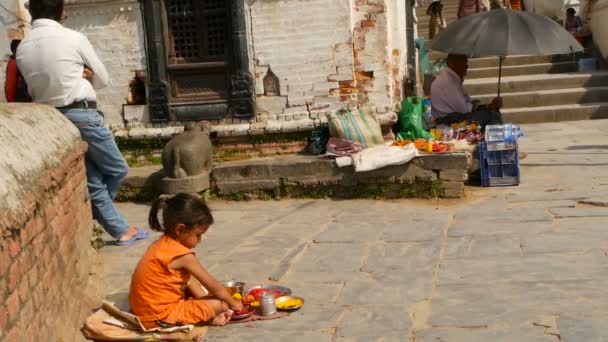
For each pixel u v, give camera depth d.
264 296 4.56
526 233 6.02
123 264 5.81
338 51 8.19
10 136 3.90
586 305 4.35
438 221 6.67
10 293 3.17
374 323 4.33
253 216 7.34
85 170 5.74
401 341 4.04
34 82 5.79
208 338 4.26
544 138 10.75
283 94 8.35
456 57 8.98
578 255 5.33
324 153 8.21
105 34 8.52
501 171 7.92
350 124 7.97
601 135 10.63
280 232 6.63
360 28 8.17
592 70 14.18
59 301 4.14
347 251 5.89
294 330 4.30
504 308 4.40
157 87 8.49
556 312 4.27
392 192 7.71
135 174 8.23
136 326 4.30
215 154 8.52
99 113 6.11
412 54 10.94
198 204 4.41
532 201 7.13
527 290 4.68
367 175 7.71
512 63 14.52
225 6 8.32
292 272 5.43
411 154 7.54
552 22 8.52
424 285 4.95
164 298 4.32
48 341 3.75
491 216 6.69
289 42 8.25
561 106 12.66
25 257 3.47
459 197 7.53
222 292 4.44
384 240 6.15
